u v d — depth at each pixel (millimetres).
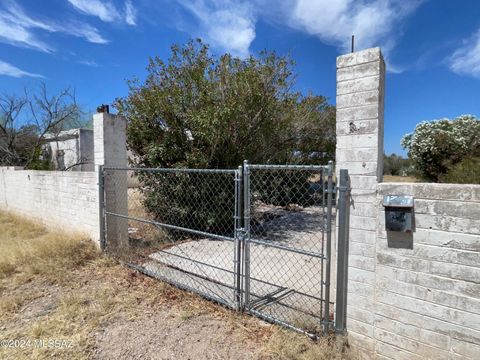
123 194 4898
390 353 2098
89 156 13164
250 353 2291
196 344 2412
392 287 2070
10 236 5656
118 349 2354
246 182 2795
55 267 3955
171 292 3355
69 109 12859
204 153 5820
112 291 3357
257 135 6379
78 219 5312
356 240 2223
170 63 6004
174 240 5621
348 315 2297
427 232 1918
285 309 2898
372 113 2107
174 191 5789
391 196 2033
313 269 4074
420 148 15367
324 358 2162
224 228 6043
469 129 14711
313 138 9648
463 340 1815
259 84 5922
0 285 3479
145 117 6023
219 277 3727
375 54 2084
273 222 7078
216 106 5578
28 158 12328
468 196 1771
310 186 7629
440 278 1882
